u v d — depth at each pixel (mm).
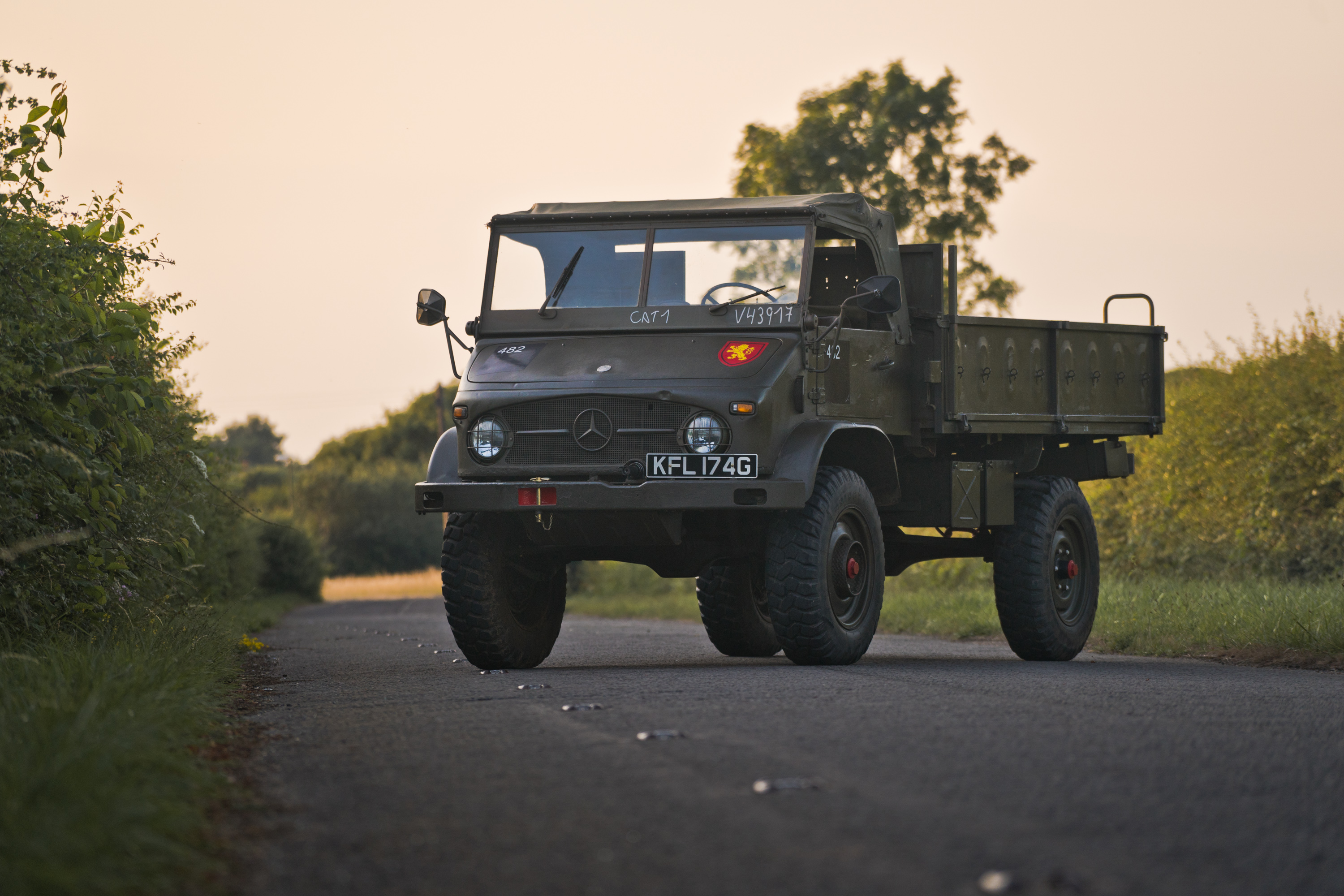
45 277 13898
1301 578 29359
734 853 6512
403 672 16797
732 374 15367
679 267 16547
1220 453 32469
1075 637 19359
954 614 29125
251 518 52656
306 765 9078
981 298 62156
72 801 6738
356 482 158625
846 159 61094
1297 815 7340
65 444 13703
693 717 10773
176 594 21594
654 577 67062
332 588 112812
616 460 15391
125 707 9445
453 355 17016
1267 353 32219
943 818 7188
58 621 14938
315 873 6320
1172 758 8953
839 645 15891
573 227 17031
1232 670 16422
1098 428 19812
